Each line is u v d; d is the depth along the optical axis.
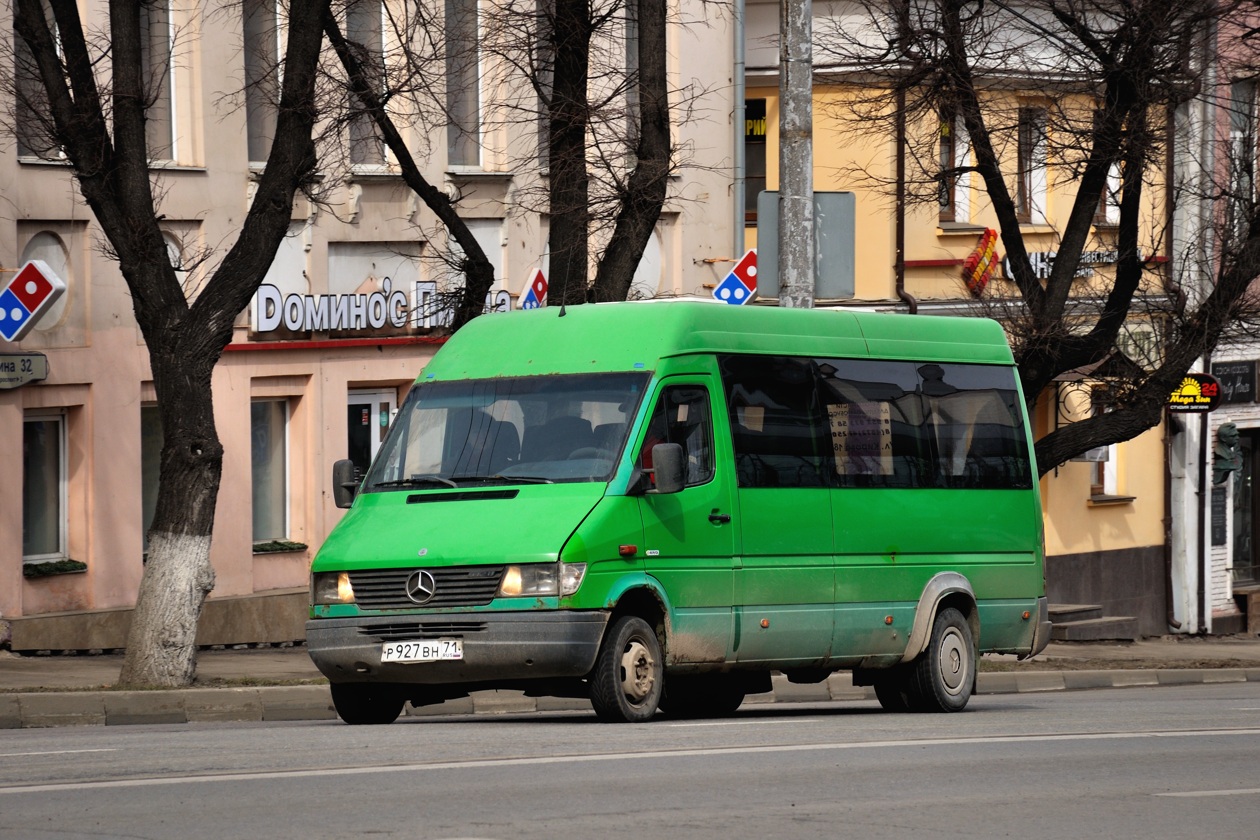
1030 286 37.22
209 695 24.78
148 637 26.22
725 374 22.53
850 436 24.17
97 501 34.34
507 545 20.03
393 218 40.28
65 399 33.88
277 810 13.26
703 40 47.31
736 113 48.16
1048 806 14.61
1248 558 57.44
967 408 26.16
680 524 21.39
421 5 36.38
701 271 47.47
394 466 21.88
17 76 31.41
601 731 19.59
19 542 32.62
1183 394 50.69
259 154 38.19
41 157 32.50
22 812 13.15
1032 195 51.66
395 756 16.69
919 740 19.22
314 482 38.78
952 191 49.06
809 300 29.70
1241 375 56.12
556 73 32.91
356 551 20.61
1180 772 17.11
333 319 38.78
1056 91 40.88
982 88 39.38
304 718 25.61
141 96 26.47
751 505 22.45
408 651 20.14
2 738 19.48
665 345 21.88
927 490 25.22
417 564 20.20
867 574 24.03
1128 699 31.22
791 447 23.27
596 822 12.96
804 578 23.08
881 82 42.38
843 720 22.75
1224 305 38.38
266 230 26.62
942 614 25.30
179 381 26.33
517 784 14.76
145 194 26.42
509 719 23.23
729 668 22.23
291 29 26.80
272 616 37.38
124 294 34.88
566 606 19.89
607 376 21.67
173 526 26.39
